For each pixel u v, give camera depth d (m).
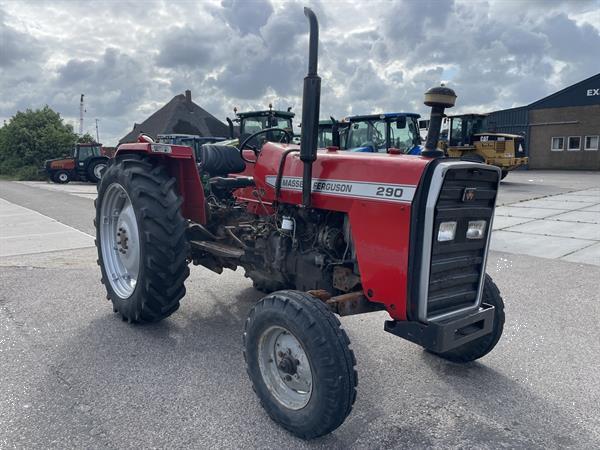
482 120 19.56
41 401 2.93
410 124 12.66
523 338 3.98
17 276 5.73
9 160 35.59
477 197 2.75
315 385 2.48
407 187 2.59
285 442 2.58
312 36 2.72
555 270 6.17
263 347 2.80
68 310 4.55
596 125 27.55
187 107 34.00
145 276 3.85
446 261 2.71
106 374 3.29
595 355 3.66
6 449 2.47
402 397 3.06
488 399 3.04
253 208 3.93
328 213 3.16
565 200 13.32
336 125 12.33
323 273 3.21
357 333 4.07
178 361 3.49
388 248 2.66
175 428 2.68
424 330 2.60
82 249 7.35
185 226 3.96
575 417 2.85
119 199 4.37
